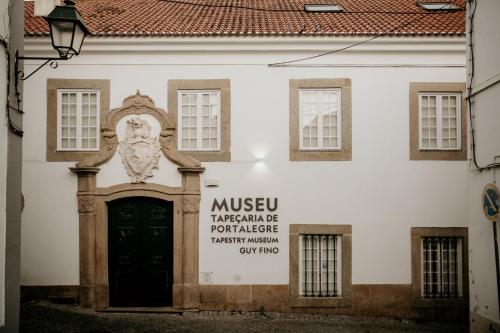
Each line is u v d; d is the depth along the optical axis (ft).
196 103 31.96
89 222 31.04
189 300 30.94
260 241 31.24
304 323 29.14
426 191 31.24
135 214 31.83
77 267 31.01
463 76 31.48
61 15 20.42
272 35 31.01
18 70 20.85
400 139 31.40
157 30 31.37
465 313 30.83
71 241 31.09
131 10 36.65
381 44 31.32
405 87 31.55
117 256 31.76
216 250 31.24
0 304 19.01
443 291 31.37
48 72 31.58
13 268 20.40
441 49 31.32
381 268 31.04
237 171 31.42
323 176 31.35
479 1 23.21
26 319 26.91
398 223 31.09
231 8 37.27
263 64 31.73
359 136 31.42
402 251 31.04
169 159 31.45
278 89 31.68
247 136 31.55
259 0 40.14
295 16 34.96
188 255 31.04
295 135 31.50
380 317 30.89
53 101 31.50
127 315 29.99
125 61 31.71
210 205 31.37
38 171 31.27
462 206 31.17
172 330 27.02
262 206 31.27
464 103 31.50
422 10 35.96
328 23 33.01
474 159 23.70
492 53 22.06
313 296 31.40
